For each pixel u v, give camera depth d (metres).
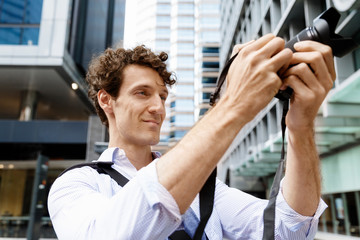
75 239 0.52
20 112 20.36
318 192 0.75
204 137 0.46
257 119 13.41
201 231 0.60
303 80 0.52
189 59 43.12
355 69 6.29
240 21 17.36
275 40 0.49
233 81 0.49
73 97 22.03
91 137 16.88
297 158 0.72
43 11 18.41
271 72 0.47
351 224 10.01
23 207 24.31
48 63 17.39
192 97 37.72
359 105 7.01
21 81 19.53
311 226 0.77
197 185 0.45
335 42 0.52
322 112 7.71
